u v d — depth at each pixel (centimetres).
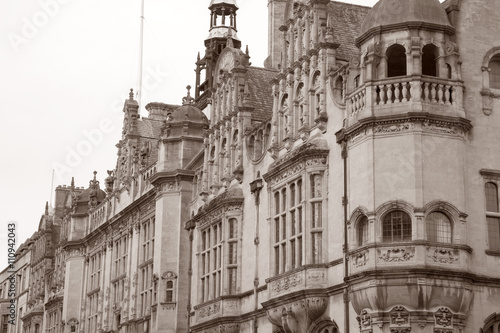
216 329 5100
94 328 7600
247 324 4912
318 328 4178
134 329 6488
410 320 3581
